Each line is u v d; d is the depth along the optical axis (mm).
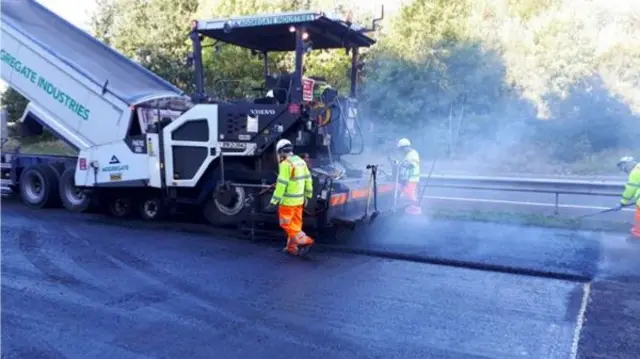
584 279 6047
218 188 8148
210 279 5973
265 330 4566
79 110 9359
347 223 7234
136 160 8789
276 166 7926
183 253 7094
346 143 8586
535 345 4316
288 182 6941
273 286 5746
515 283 5934
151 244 7582
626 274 6250
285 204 7023
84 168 9367
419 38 21219
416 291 5625
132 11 25281
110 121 9023
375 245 7551
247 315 4906
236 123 7984
